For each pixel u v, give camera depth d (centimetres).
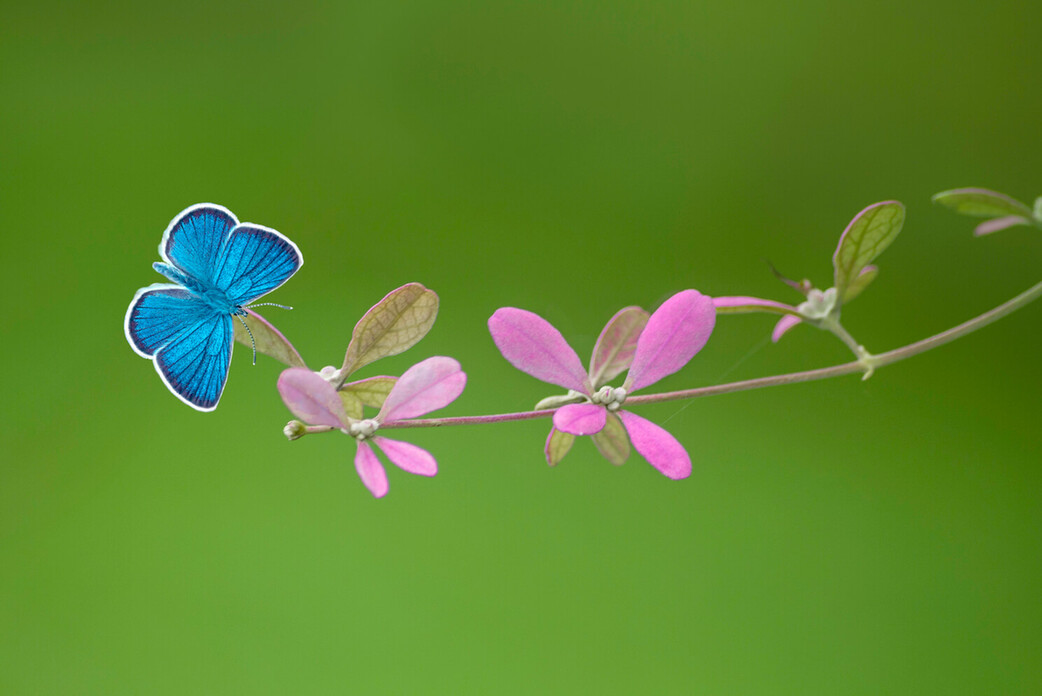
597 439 66
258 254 64
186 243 64
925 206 140
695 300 64
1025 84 141
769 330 129
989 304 133
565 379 65
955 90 144
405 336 65
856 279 65
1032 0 143
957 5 146
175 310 64
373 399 65
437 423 64
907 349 65
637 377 65
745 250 141
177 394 63
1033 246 135
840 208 142
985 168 139
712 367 125
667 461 63
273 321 128
